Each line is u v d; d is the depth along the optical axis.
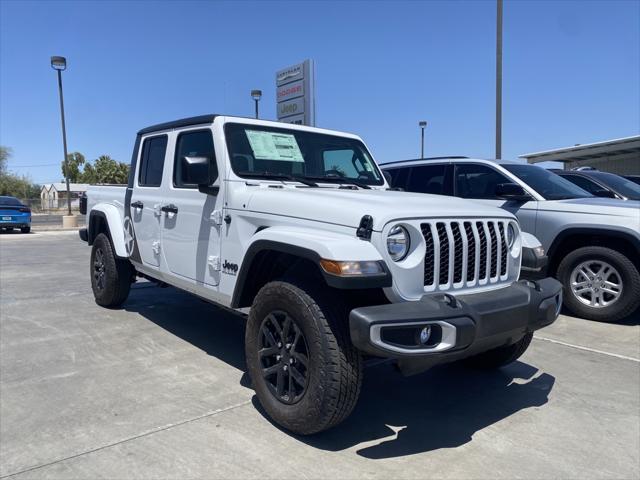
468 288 3.21
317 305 2.94
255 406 3.56
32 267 10.09
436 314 2.75
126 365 4.33
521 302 3.18
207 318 5.88
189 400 3.64
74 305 6.50
